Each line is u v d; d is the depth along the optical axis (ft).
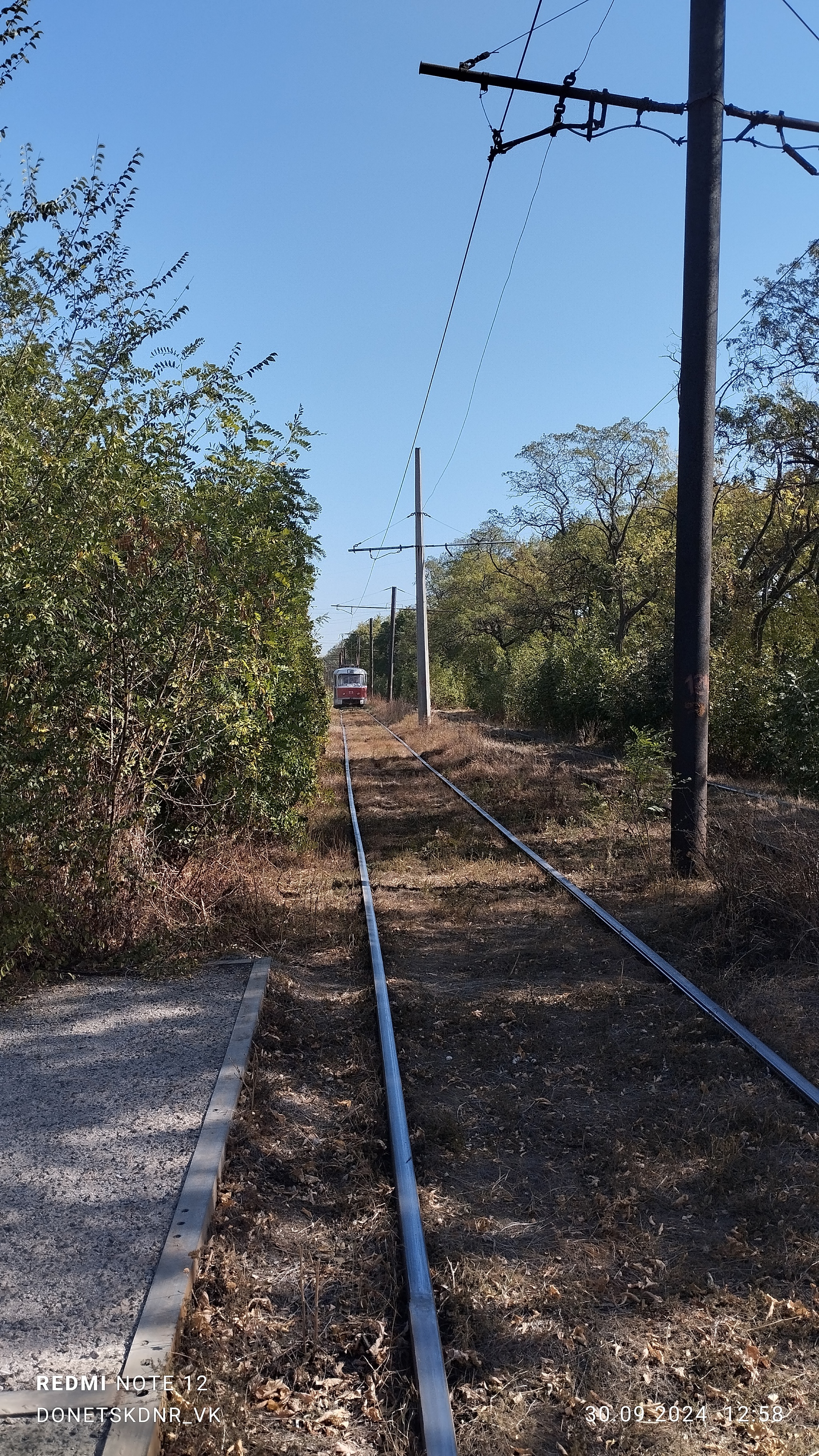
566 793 49.16
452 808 48.93
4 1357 9.14
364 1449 8.64
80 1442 8.09
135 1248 10.88
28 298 19.75
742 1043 17.11
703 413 30.32
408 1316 10.18
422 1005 19.94
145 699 23.02
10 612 17.70
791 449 61.87
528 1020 19.01
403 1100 15.19
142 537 23.67
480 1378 9.49
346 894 30.48
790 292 57.21
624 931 24.20
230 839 28.27
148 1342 9.26
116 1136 13.44
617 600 108.88
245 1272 11.10
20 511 18.63
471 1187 13.14
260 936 24.27
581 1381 9.46
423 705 112.37
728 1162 13.34
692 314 30.30
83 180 19.63
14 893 18.90
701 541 30.27
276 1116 14.74
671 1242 11.76
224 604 24.94
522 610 135.95
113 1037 17.13
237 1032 17.24
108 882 21.26
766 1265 11.16
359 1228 12.12
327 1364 9.70
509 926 26.43
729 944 22.59
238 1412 8.84
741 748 57.31
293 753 33.12
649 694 73.31
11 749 18.37
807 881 22.62
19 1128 13.69
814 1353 9.77
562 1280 11.02
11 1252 10.84
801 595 69.41
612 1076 16.52
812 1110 14.78
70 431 20.16
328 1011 20.01
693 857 29.58
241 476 27.02
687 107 29.89
